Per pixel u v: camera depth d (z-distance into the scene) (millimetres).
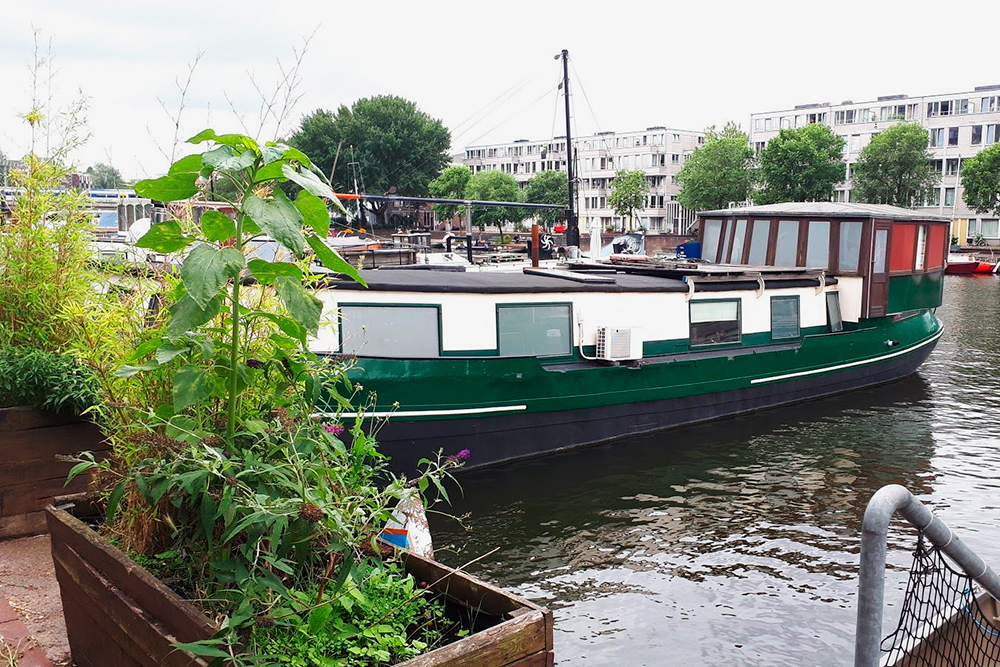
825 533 9719
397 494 3041
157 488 2834
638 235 44719
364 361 10523
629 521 10125
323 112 70500
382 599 2998
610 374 12828
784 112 92438
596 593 8234
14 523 5316
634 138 103250
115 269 3861
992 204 66188
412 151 70812
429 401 11039
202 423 3088
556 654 7074
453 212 74188
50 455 5387
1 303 5414
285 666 2594
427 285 11156
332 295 10500
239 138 2838
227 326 3271
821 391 16531
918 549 3070
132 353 3266
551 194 78000
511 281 12977
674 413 14016
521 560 9031
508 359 11609
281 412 3049
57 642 3973
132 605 2979
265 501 2711
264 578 2705
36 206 5406
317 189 2738
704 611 7832
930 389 17578
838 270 16531
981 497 10875
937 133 80688
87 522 3824
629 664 6918
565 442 12688
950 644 3357
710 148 76250
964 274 49250
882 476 11797
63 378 5156
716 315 14484
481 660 2629
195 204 3469
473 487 11227
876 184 69688
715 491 11172
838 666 6879
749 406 15211
